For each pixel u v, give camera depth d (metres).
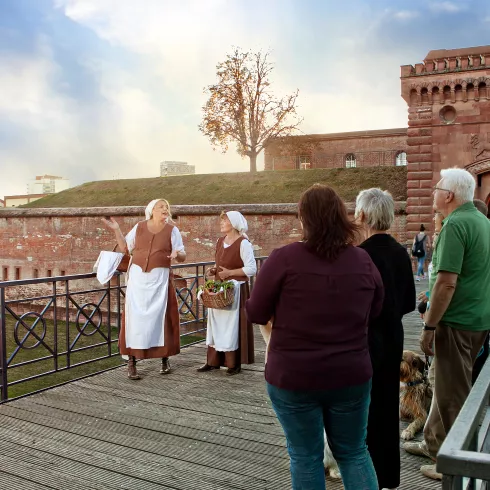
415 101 26.83
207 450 4.61
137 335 6.63
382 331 3.41
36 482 4.03
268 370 2.76
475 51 26.08
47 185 86.75
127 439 4.85
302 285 2.65
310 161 47.56
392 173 28.59
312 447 2.76
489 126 25.66
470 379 3.79
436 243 3.84
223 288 6.63
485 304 3.72
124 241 7.13
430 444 4.09
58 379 12.46
